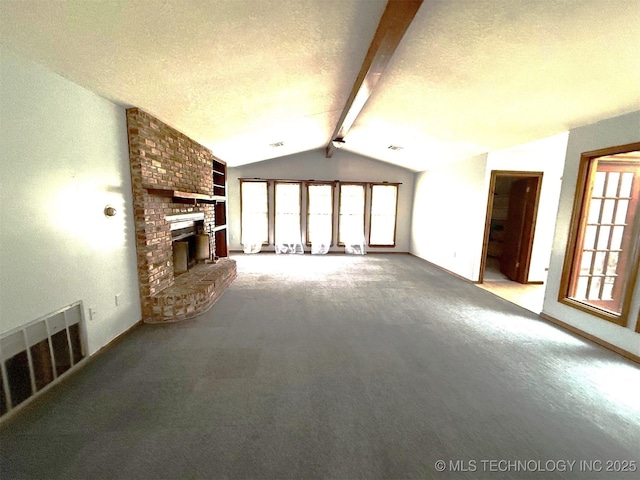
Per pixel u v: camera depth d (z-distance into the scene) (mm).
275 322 3191
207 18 1778
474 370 2314
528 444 1591
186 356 2467
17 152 1759
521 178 5066
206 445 1556
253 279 4973
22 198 1796
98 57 1951
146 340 2742
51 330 2025
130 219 2914
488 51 2203
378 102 3723
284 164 7262
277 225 7406
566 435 1658
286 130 4781
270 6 1780
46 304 1979
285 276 5203
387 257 7184
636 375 2264
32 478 1352
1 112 1663
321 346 2678
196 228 4688
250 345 2674
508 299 4121
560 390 2068
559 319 3246
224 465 1437
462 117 3561
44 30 1621
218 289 3957
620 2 1539
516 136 3754
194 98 2850
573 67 2148
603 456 1518
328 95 3529
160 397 1938
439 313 3549
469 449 1553
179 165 3744
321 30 2119
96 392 1976
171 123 3387
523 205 5004
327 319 3301
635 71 2004
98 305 2484
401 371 2289
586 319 2936
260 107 3473
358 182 7422
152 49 1979
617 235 3248
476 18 1888
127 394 1961
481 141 4246
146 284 3088
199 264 4793
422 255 6969
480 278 4980
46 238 1968
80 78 2150
